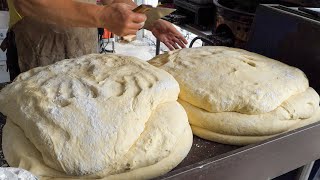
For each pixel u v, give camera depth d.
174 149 0.81
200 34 1.99
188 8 2.16
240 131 0.92
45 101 0.78
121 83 0.86
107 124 0.74
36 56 1.46
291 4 1.62
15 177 0.58
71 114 0.75
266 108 0.92
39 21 1.37
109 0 1.48
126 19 0.98
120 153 0.73
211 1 2.09
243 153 0.75
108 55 1.05
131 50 4.07
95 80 0.87
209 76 0.99
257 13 1.28
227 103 0.92
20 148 0.75
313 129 0.88
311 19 1.11
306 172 1.01
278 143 0.81
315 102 1.00
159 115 0.83
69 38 1.45
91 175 0.72
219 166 0.72
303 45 1.13
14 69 1.59
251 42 1.33
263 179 0.84
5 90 0.88
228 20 1.77
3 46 1.58
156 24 1.34
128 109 0.78
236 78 0.98
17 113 0.79
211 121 0.92
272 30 1.23
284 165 0.87
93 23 1.03
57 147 0.70
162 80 0.89
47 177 0.72
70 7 1.03
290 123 0.95
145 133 0.78
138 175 0.76
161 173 0.79
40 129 0.72
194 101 0.94
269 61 1.13
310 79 1.12
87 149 0.71
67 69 0.93
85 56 1.04
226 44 1.78
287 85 0.99
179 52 1.15
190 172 0.68
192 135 0.91
